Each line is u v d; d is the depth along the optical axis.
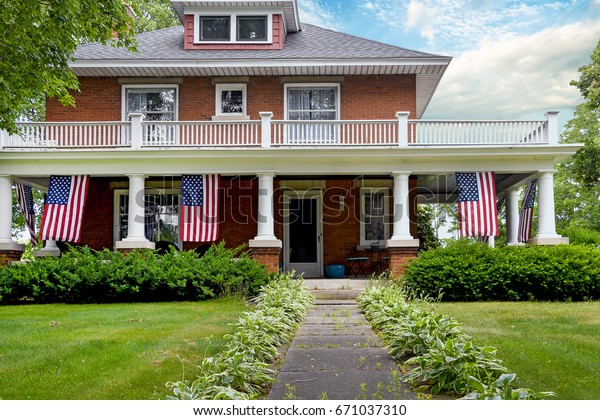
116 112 17.23
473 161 14.66
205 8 18.02
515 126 14.87
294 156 14.55
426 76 17.62
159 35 19.44
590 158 28.00
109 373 5.91
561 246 13.27
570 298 12.51
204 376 5.17
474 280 12.55
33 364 6.27
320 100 17.45
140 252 14.13
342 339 7.87
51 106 17.17
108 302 12.80
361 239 17.58
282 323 8.27
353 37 18.92
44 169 14.63
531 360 6.31
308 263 17.64
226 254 13.91
